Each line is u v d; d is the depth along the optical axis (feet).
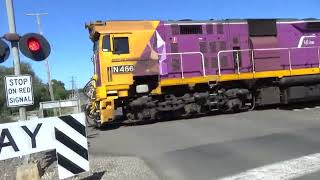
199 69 65.05
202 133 49.06
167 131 52.21
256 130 49.14
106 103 59.57
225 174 31.60
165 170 33.81
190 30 65.10
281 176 30.09
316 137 43.37
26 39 29.84
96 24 60.85
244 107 68.64
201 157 37.40
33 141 27.78
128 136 51.01
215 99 65.46
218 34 66.74
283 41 70.85
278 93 70.08
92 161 38.65
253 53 68.33
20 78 30.01
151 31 62.28
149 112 61.46
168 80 62.69
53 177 33.78
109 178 32.27
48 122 28.53
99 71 60.29
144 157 38.93
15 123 27.14
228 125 53.67
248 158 36.11
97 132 56.90
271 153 37.40
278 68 69.77
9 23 31.45
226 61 66.69
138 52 61.21
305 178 29.22
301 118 56.90
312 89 72.33
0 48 29.37
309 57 72.59
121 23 61.52
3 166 41.88
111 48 60.13
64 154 29.14
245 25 68.64
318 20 74.13
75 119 29.58
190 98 63.72
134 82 61.77
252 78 67.72
